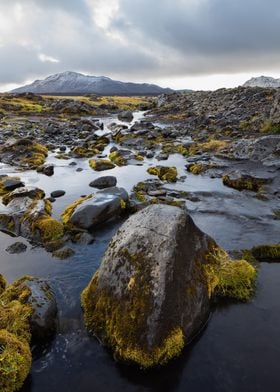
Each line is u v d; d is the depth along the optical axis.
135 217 10.47
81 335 9.09
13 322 8.56
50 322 9.16
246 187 22.38
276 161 27.25
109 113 101.81
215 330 9.29
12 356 7.62
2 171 28.50
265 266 12.49
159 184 23.52
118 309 8.76
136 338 8.11
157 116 82.56
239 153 31.02
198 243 10.42
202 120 58.88
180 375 7.96
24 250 13.98
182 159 32.41
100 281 9.67
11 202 18.38
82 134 49.97
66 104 99.06
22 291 9.59
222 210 18.39
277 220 16.92
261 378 7.91
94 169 28.78
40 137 47.12
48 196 21.19
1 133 47.09
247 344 8.84
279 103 41.94
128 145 41.38
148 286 8.54
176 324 8.43
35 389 7.71
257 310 10.03
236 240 14.68
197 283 9.51
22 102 107.50
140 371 7.96
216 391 7.63
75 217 15.80
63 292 11.08
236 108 63.09
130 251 9.38
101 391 7.67
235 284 10.62
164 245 9.13
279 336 9.12
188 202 19.77
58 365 8.28
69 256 13.45
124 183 24.42
